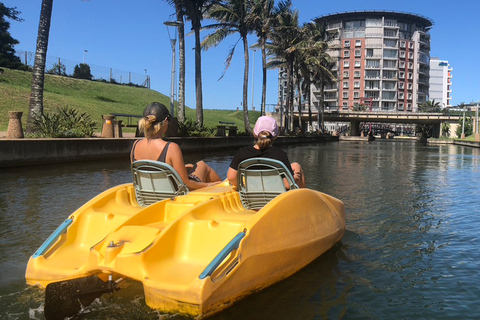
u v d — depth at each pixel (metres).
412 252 4.57
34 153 12.96
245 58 36.75
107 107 44.66
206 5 30.58
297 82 63.50
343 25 119.19
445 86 165.00
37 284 3.25
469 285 3.62
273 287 3.42
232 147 28.77
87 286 2.92
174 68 23.70
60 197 7.45
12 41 47.06
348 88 118.00
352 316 2.99
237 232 3.08
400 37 118.38
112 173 11.38
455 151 33.22
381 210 6.98
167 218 3.59
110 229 3.51
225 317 2.85
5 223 5.54
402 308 3.13
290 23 49.12
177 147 3.99
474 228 5.73
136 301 3.05
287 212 3.50
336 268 3.97
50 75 52.06
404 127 133.88
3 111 28.41
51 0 17.05
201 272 2.76
